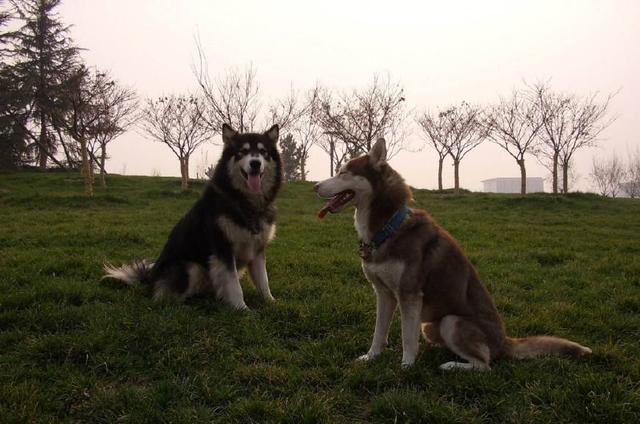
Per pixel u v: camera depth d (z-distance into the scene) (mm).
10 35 16359
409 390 1831
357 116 11492
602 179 29922
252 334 2266
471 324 2004
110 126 11328
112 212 6852
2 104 15812
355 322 2465
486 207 8859
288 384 1881
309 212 7605
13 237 4367
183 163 10508
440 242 2084
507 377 1939
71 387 1819
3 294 2551
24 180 11414
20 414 1646
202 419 1675
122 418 1678
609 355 2092
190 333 2225
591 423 1681
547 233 5762
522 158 12492
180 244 2773
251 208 2744
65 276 3031
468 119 12914
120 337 2135
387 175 2117
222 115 9859
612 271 3611
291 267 3490
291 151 19719
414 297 2004
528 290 3199
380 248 2045
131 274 2873
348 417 1753
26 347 2070
